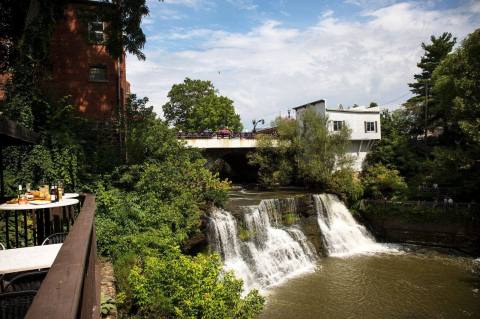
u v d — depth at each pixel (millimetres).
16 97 15773
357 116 39875
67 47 22094
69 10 22062
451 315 16266
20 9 17109
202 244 18891
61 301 1642
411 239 28844
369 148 41531
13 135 5574
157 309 10336
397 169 37906
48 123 16891
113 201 15758
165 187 18219
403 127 46625
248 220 22312
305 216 27188
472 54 28109
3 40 18109
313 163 32781
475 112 27578
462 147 34844
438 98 35312
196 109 53062
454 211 27234
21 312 3146
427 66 48188
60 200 6820
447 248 27156
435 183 32062
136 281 10812
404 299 17844
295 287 19391
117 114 20672
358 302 17469
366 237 29406
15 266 3848
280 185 37000
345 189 31672
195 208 18844
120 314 10695
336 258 24844
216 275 10820
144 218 15711
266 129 44188
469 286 19609
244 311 10586
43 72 18328
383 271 21984
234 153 41688
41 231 7414
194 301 9594
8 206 5895
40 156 15391
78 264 2281
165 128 21031
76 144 16875
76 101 22125
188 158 21359
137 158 19094
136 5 18516
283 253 22562
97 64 22609
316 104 38781
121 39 19062
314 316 15945
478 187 28234
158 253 14094
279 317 15781
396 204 29719
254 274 20109
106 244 13781
